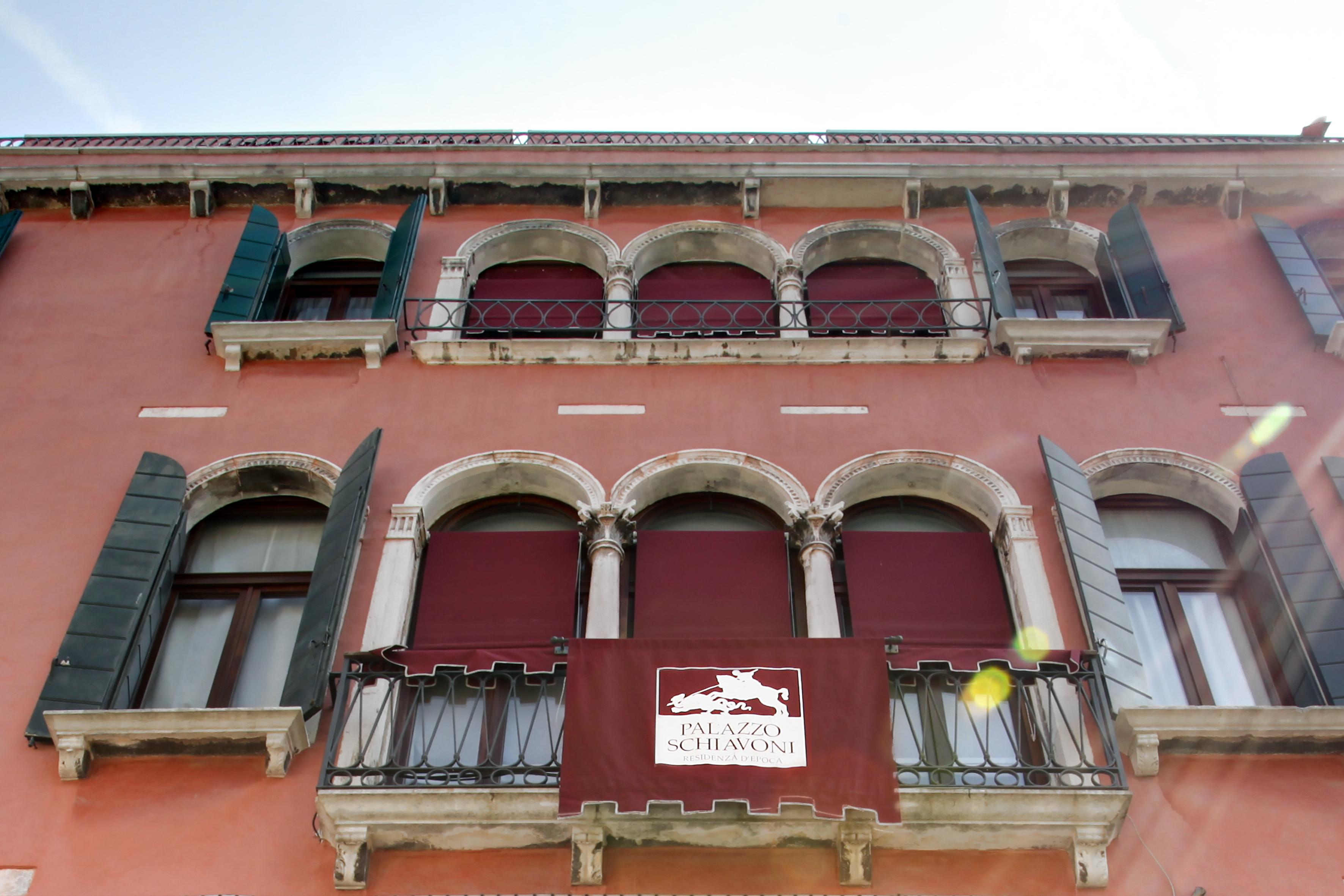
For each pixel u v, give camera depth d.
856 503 11.44
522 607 10.38
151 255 13.82
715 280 14.02
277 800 8.95
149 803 8.94
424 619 10.30
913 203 14.23
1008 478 11.20
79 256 13.80
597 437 11.57
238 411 11.89
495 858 8.66
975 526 11.32
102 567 10.23
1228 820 8.91
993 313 12.50
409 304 13.20
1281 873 8.64
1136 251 13.17
